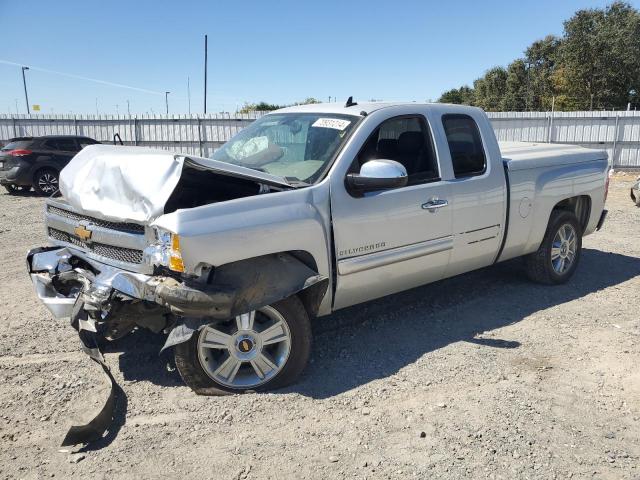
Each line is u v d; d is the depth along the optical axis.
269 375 3.61
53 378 3.82
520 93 53.16
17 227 9.55
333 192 3.76
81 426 3.04
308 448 3.03
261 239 3.36
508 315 5.01
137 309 3.48
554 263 5.80
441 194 4.36
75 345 4.38
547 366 3.99
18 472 2.83
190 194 4.06
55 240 4.30
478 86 60.91
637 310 5.16
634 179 17.06
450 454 2.97
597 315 5.02
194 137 22.28
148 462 2.92
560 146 6.27
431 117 4.46
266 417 3.33
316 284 3.66
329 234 3.72
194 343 3.44
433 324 4.79
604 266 6.71
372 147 4.08
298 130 4.39
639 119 19.25
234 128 21.89
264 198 3.48
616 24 39.09
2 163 14.38
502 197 4.89
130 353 4.20
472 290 5.70
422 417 3.33
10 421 3.29
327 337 4.49
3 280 6.18
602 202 6.21
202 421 3.29
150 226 3.26
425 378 3.81
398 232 4.10
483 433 3.16
